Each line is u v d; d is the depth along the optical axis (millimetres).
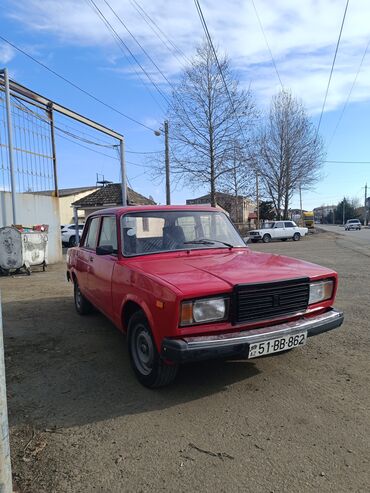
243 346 3277
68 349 4910
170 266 3887
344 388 3674
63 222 41438
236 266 3900
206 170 26578
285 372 4039
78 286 6441
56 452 2809
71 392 3736
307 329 3621
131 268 3877
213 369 4133
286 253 18000
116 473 2572
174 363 3404
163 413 3297
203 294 3227
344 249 19281
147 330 3654
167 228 4637
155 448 2824
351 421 3107
